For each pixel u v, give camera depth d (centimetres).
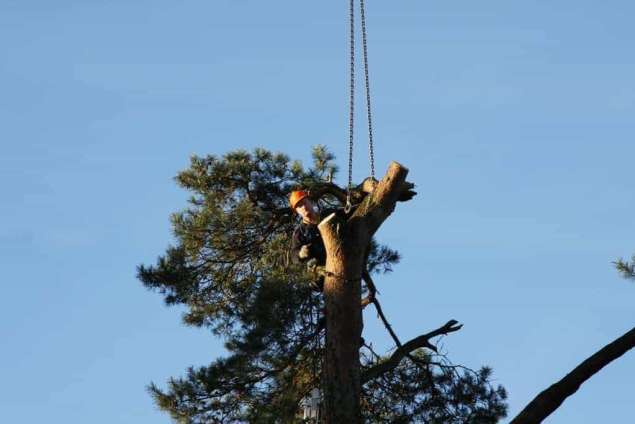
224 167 3288
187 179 3306
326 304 2509
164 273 3256
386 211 2523
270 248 3070
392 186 2506
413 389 3039
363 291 3033
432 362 3070
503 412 3019
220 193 3309
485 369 3077
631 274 2641
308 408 2736
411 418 3002
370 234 2514
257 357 2767
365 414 3006
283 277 2683
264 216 3203
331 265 2506
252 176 3284
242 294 3161
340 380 2477
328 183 3016
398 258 3297
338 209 2569
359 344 2512
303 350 2830
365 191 2611
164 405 2972
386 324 2927
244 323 2748
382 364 2820
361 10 2603
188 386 2953
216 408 2978
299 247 2589
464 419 3002
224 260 3288
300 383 2845
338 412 2462
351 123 2573
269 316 2672
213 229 3219
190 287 3266
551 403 2355
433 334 2883
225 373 2895
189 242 3259
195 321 3259
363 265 2736
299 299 2686
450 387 3042
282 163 3306
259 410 2831
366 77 2600
